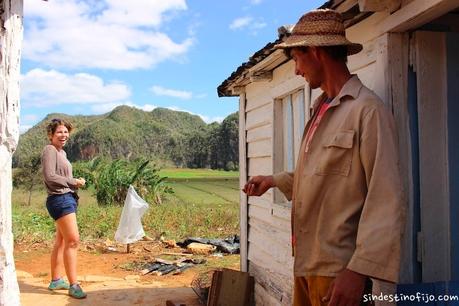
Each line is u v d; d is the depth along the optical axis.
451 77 3.09
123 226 10.12
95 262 9.23
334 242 2.30
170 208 17.55
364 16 3.34
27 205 21.72
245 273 5.89
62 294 6.35
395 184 2.13
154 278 7.97
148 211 16.27
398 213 2.10
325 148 2.35
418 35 3.06
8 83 3.11
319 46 2.42
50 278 7.49
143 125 137.88
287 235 5.11
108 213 15.38
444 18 3.14
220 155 114.88
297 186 2.51
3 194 3.13
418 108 3.05
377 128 2.20
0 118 3.09
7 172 3.16
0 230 3.11
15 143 3.22
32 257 9.20
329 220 2.34
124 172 22.05
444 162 3.08
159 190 23.06
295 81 4.87
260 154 6.15
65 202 6.04
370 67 3.33
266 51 4.77
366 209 2.15
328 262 2.30
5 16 3.06
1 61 3.07
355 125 2.26
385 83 3.07
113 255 9.96
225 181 61.28
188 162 122.56
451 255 3.07
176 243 11.36
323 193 2.35
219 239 11.44
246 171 6.76
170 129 146.12
